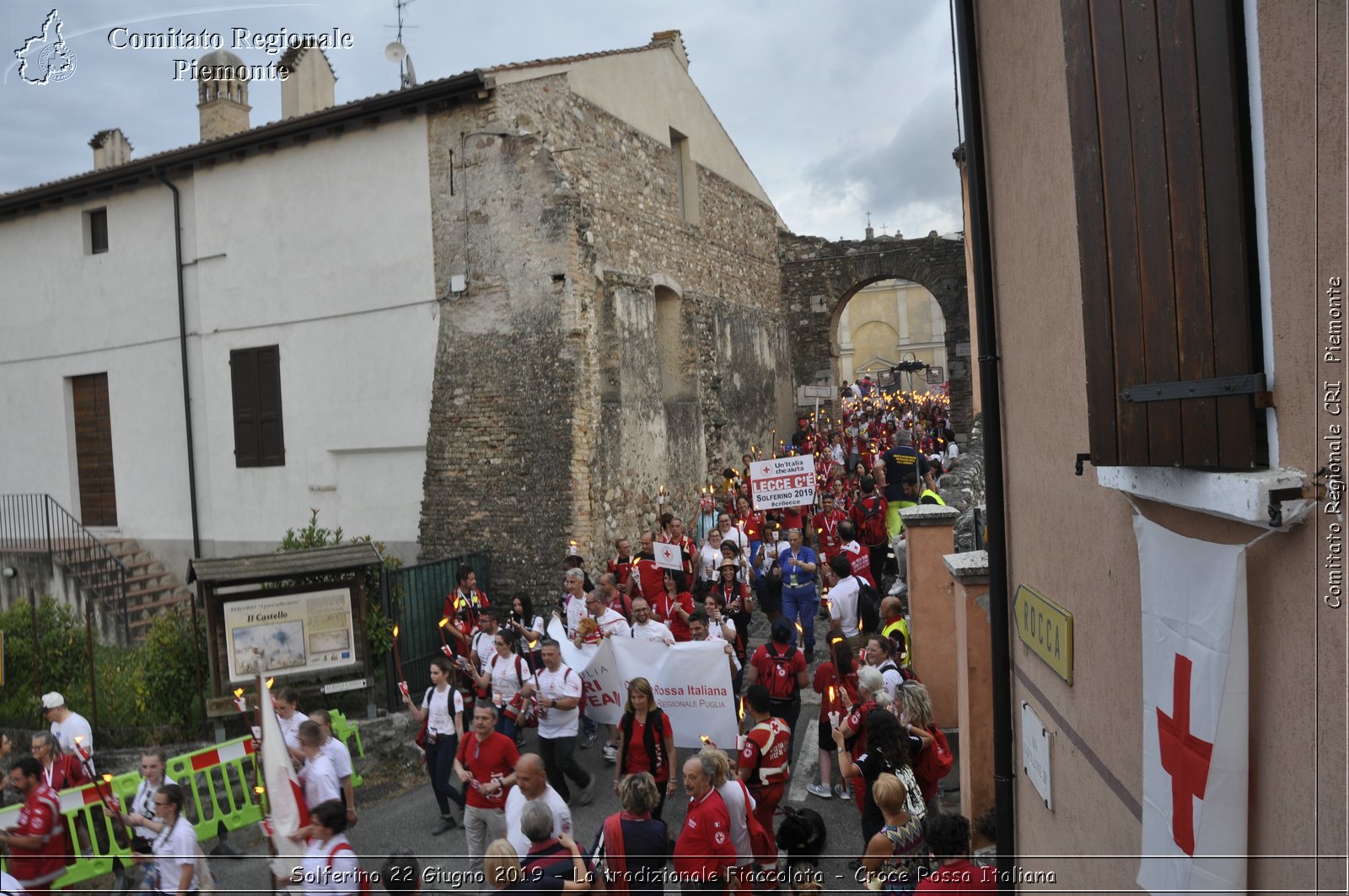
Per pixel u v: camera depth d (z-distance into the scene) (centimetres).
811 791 836
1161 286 276
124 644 1486
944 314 2689
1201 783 260
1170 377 273
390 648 1172
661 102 1894
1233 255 240
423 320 1501
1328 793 206
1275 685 231
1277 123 222
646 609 948
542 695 854
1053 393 432
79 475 1856
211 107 2028
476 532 1465
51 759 809
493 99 1434
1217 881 251
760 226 2534
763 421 2420
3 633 1295
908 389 4847
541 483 1423
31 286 1877
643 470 1658
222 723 1088
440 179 1481
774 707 834
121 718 1155
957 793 851
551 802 590
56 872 724
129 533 1775
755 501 1374
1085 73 321
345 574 1142
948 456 2178
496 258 1450
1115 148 301
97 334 1802
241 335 1639
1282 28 218
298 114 1909
